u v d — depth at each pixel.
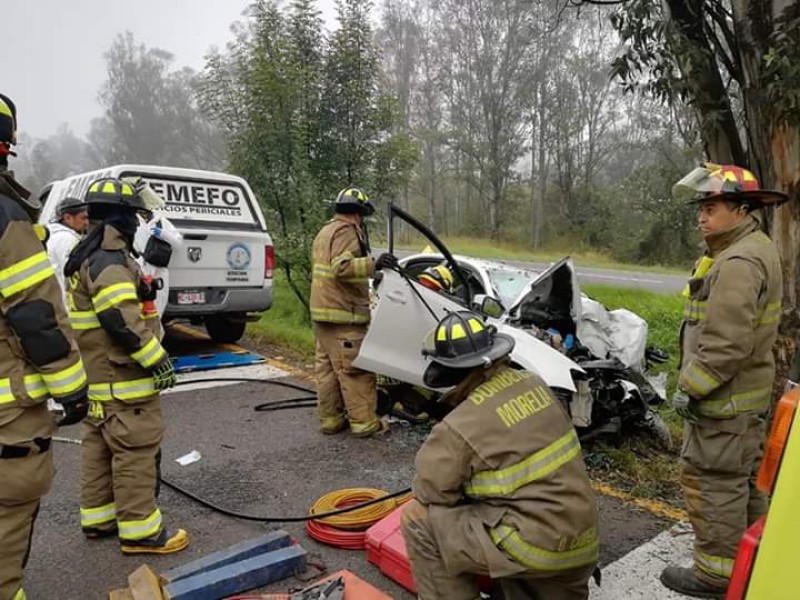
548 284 5.20
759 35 3.83
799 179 3.74
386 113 9.57
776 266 2.55
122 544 3.10
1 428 2.11
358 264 4.47
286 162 9.00
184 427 5.03
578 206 39.44
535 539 2.07
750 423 2.56
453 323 2.29
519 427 2.14
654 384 5.66
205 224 6.89
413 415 5.14
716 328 2.45
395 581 2.91
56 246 5.09
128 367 2.96
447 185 47.25
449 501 2.20
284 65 8.70
